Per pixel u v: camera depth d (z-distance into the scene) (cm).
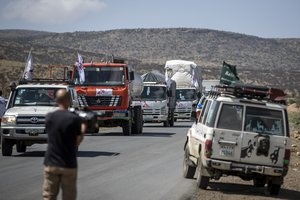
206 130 1722
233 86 1742
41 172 1934
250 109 1714
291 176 2264
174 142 3309
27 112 2411
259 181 1794
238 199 1620
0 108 2836
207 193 1691
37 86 2588
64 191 1084
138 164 2264
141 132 4119
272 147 1691
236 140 1691
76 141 1077
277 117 1714
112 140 3403
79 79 3734
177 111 5988
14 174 1888
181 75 6178
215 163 1683
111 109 3722
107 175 1942
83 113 1087
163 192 1650
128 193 1608
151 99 4981
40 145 3041
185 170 1962
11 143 2452
